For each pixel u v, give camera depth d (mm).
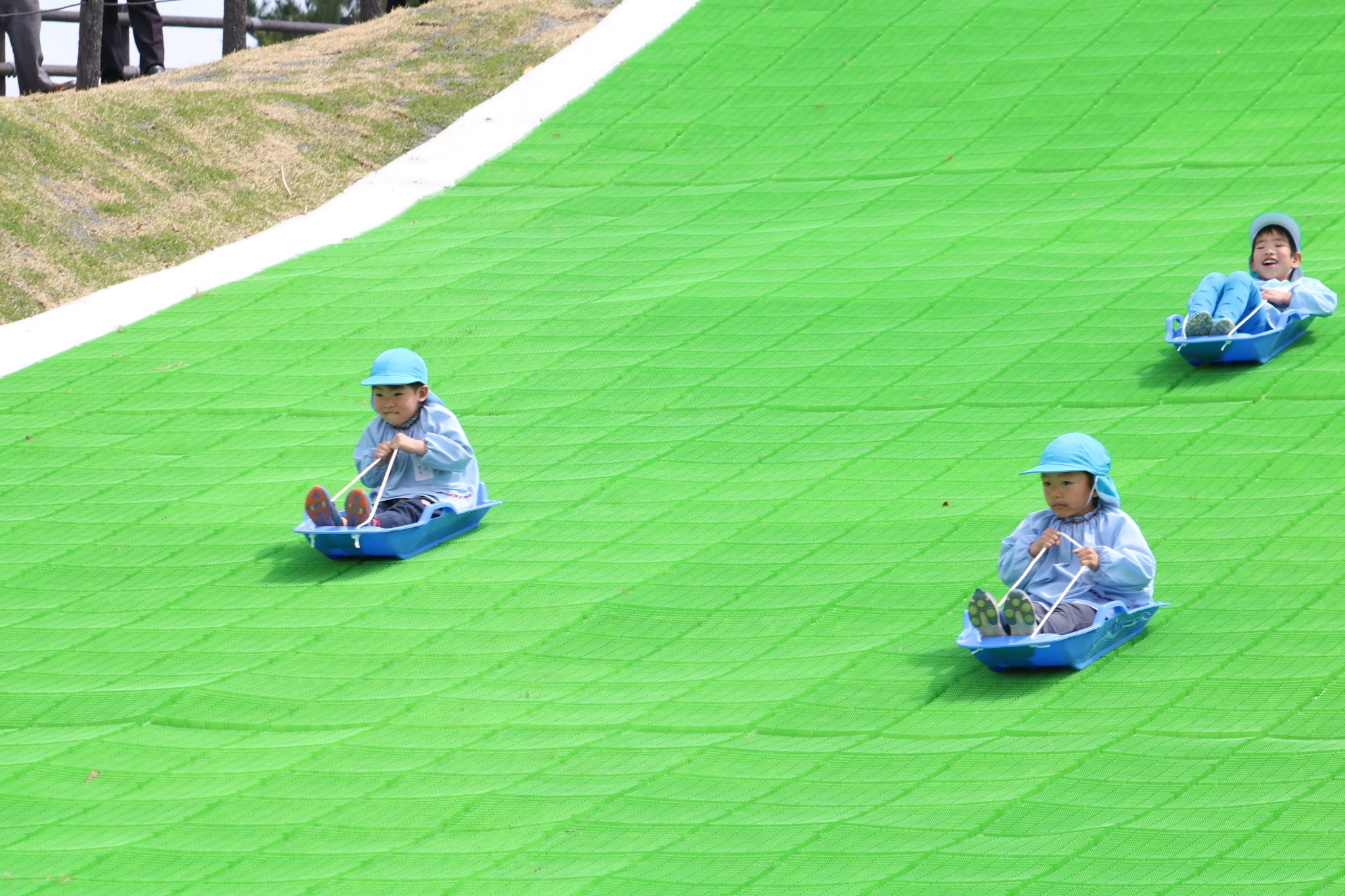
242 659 13508
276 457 17969
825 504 15312
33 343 21906
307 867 10188
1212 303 16812
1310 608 12172
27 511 17125
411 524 15109
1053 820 9766
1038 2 29375
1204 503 14258
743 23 30500
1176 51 26750
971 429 16562
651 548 14820
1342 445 14938
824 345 19109
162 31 37031
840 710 11641
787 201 24312
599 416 18125
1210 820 9539
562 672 12789
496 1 35406
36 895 10070
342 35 34781
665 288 21391
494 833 10422
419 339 20828
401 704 12484
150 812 11148
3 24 36875
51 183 25484
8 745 12414
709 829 10180
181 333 21984
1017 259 20906
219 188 26828
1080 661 11758
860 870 9477
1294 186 22016
